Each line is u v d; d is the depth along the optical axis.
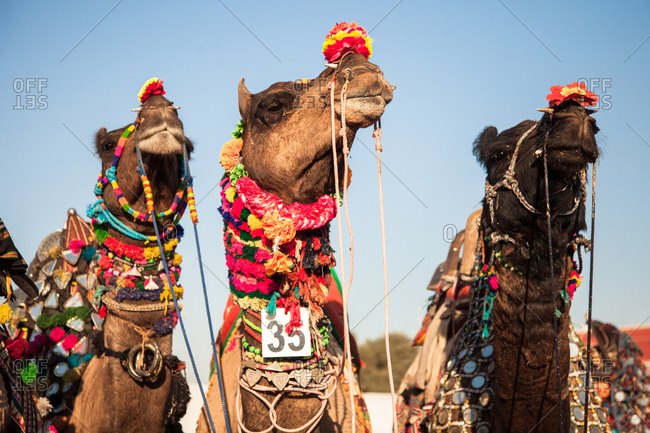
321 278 4.00
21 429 4.07
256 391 3.89
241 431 4.05
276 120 3.84
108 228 4.45
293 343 3.86
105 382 4.37
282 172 3.83
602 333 5.91
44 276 5.04
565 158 3.89
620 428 5.65
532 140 4.19
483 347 5.00
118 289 4.36
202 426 4.48
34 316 4.90
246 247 3.90
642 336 11.56
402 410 5.93
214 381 4.58
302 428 3.89
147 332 4.39
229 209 3.95
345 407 4.70
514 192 4.16
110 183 4.39
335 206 3.97
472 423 4.79
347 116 3.73
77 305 4.90
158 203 4.42
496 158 4.39
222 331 5.00
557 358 4.02
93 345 4.59
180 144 4.24
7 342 4.25
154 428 4.40
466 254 5.95
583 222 4.25
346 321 3.79
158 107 4.23
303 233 3.90
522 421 4.41
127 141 4.33
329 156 3.85
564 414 4.37
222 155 4.00
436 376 5.62
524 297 4.22
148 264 4.43
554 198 4.08
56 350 4.68
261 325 3.89
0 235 4.14
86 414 4.45
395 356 23.42
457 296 5.94
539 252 4.18
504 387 4.39
